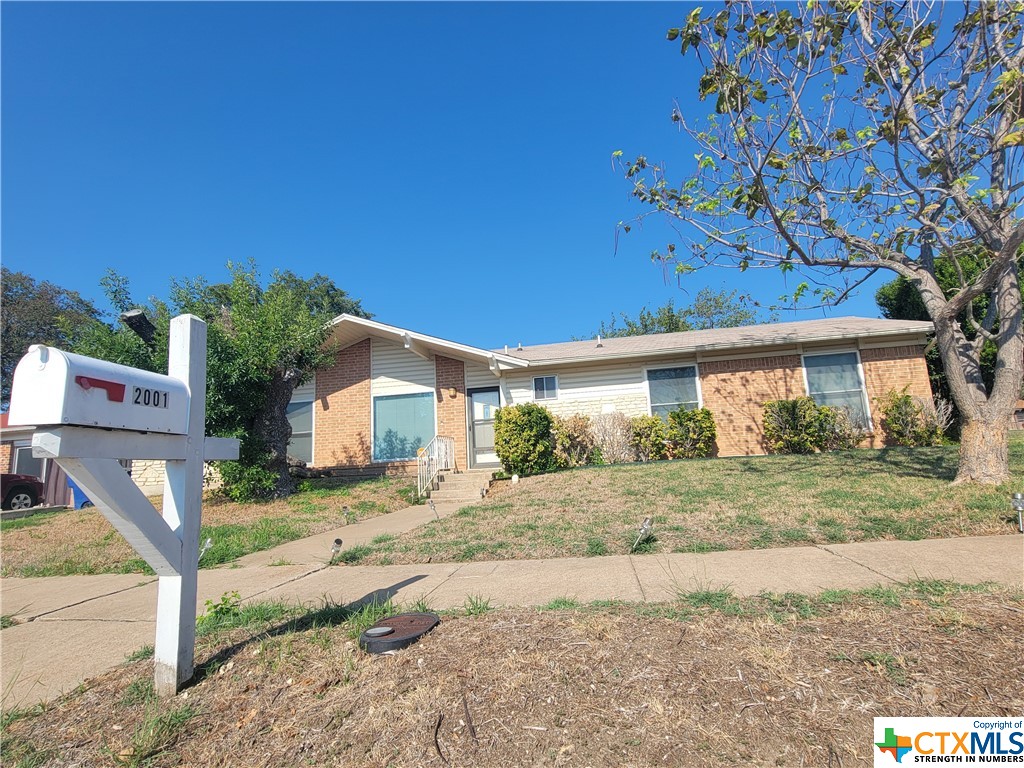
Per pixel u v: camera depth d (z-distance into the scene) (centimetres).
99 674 368
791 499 769
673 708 262
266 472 1198
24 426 253
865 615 355
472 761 238
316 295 3309
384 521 969
